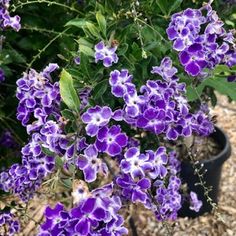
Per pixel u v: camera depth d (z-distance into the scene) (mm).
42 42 274
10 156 277
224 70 200
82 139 170
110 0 213
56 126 172
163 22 214
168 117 180
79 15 260
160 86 182
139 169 166
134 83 191
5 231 235
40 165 184
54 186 166
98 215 143
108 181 273
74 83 185
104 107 164
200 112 218
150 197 197
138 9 208
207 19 193
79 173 178
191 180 286
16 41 279
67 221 144
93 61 187
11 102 271
